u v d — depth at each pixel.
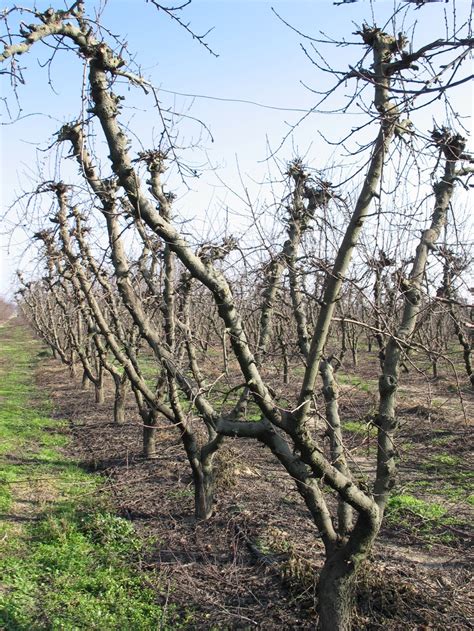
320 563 5.13
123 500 7.11
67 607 4.71
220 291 3.62
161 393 8.34
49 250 7.46
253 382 3.62
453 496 7.36
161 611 4.68
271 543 5.65
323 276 3.91
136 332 10.30
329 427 4.01
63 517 6.50
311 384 3.60
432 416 10.60
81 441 10.26
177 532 6.17
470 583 4.98
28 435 10.62
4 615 4.54
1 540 5.96
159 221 3.57
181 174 3.85
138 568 5.38
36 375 18.70
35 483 7.85
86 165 4.55
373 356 18.39
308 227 4.74
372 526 3.80
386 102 3.45
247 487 7.48
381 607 4.43
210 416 5.41
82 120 3.21
